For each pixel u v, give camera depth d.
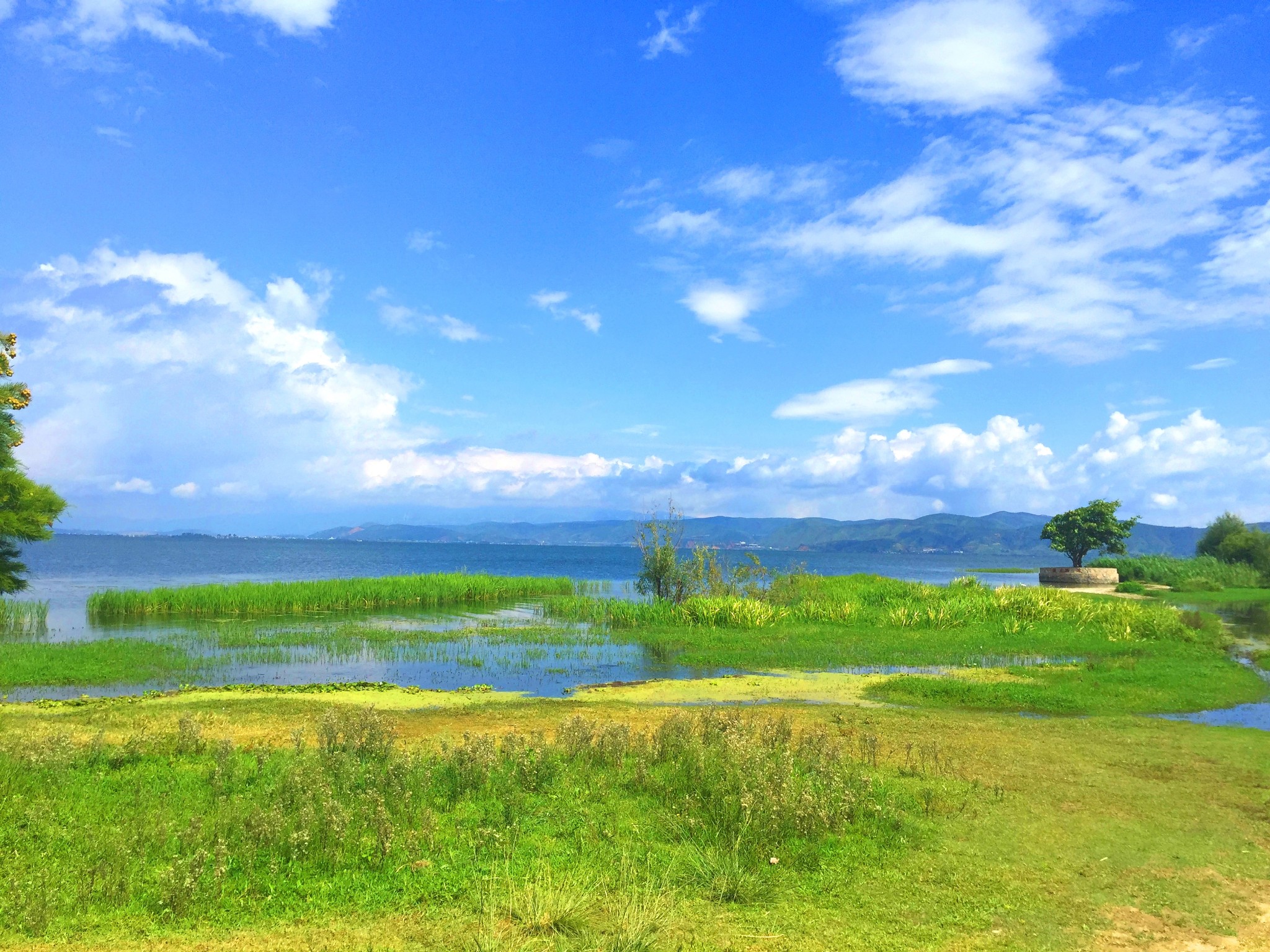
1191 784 9.05
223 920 5.36
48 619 26.89
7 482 19.75
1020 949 5.25
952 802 8.18
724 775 8.34
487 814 7.52
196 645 20.89
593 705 13.67
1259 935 5.56
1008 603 27.09
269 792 7.61
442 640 22.36
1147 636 23.45
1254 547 54.81
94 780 8.23
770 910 5.71
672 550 29.69
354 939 5.13
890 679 16.12
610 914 5.58
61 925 5.15
